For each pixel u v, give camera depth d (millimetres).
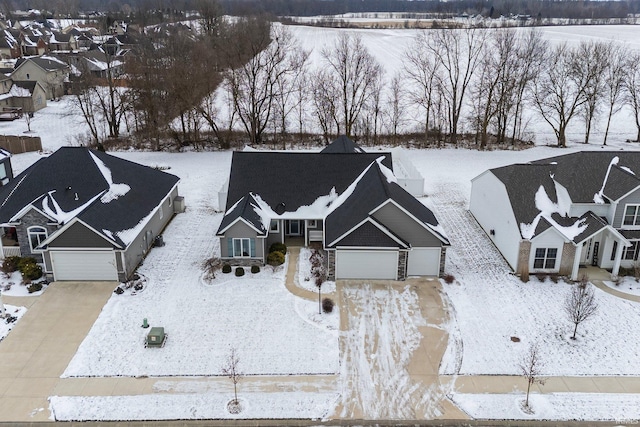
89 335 25828
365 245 29766
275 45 89500
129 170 36500
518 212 31484
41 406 21578
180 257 33312
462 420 21000
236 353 24688
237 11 189125
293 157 35750
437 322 27016
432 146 57844
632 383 23016
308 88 70562
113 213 31594
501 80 59062
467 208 40938
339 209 33031
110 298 28797
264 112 65438
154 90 55906
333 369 23766
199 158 53438
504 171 34094
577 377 23344
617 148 57125
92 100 71000
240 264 32094
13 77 82562
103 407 21547
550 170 33406
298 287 30016
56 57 96812
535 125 67625
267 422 20906
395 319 27219
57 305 28141
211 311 27734
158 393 22312
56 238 29359
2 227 31953
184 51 74500
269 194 34719
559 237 30375
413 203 32938
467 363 24141
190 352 24734
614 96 59156
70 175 33469
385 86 81500
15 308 27797
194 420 20969
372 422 20906
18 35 114562
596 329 26422
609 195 31047
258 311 27781
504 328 26562
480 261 33000
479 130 61250
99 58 96250
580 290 27312
